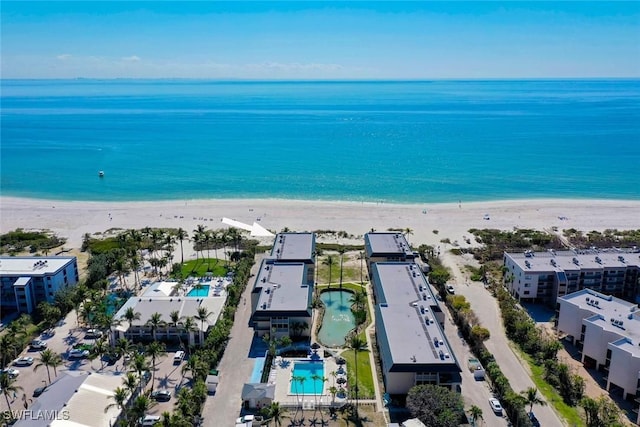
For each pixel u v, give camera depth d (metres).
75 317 164.75
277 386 129.75
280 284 167.25
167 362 140.25
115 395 110.38
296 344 149.50
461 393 127.44
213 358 137.38
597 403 117.06
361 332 157.12
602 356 135.12
